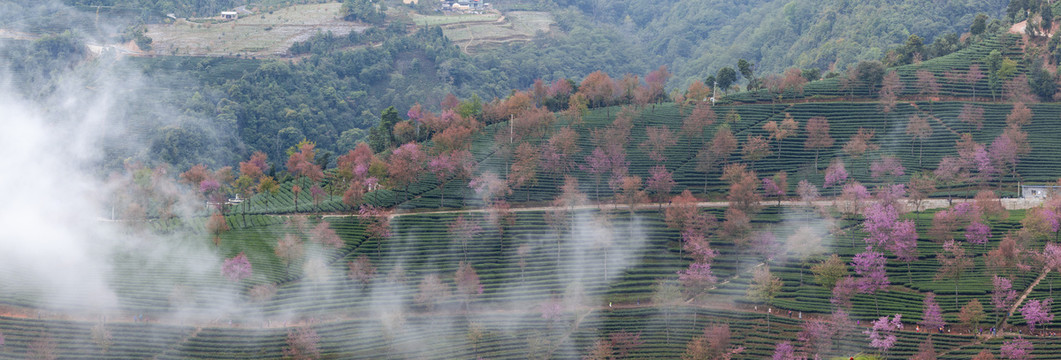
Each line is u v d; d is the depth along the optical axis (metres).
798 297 179.12
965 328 166.38
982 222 198.50
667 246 199.75
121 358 155.50
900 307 173.00
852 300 176.00
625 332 168.12
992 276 180.00
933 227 190.25
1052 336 160.75
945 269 173.62
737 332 167.50
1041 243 186.62
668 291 173.75
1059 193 196.38
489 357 161.25
